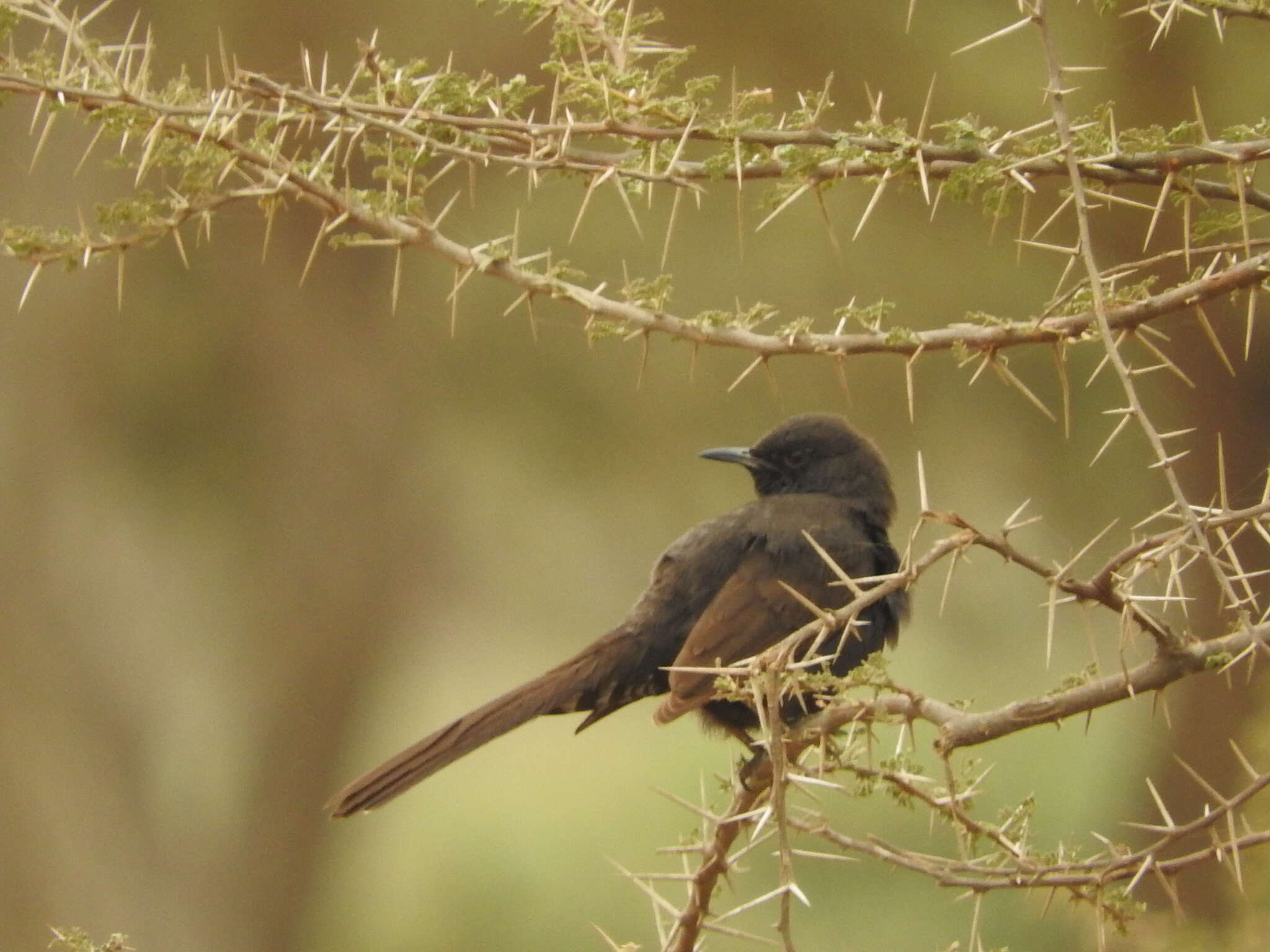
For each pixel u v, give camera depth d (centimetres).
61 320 1673
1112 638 1580
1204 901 1445
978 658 1641
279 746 1838
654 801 2183
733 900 1716
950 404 1451
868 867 1716
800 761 671
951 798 553
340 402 1689
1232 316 1399
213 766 1898
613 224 1388
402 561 1798
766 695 508
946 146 580
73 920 1714
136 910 1764
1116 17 1230
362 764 1880
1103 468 1479
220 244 1675
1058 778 1889
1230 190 587
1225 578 480
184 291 1675
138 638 1800
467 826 2164
